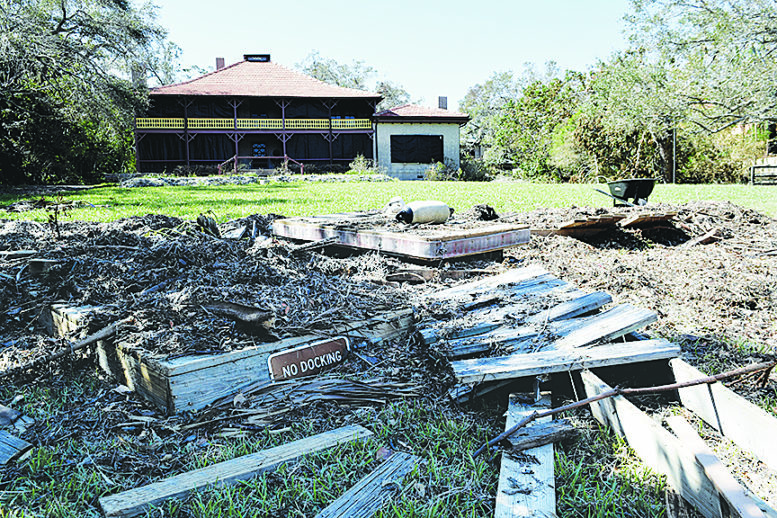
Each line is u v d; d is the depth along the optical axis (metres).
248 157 37.12
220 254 4.90
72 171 33.31
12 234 5.79
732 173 34.69
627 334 3.84
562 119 40.78
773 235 8.62
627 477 2.51
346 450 2.76
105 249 5.18
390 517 2.26
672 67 24.55
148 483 2.55
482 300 4.34
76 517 2.31
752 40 21.14
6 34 26.55
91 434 2.96
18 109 28.89
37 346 3.80
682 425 2.69
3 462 2.65
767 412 2.87
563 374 3.41
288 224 7.21
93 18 30.56
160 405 3.12
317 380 3.42
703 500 2.24
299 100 39.69
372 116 39.69
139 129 36.78
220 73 40.69
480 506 2.32
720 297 5.19
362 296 4.32
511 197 17.11
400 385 3.40
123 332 3.50
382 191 21.03
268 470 2.58
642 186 10.10
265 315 3.46
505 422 2.98
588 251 7.57
